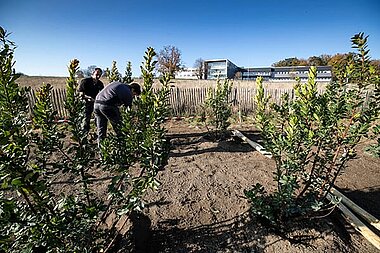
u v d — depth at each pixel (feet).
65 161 7.19
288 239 8.73
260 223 9.52
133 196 6.51
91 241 6.76
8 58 5.48
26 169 5.31
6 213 4.90
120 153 6.84
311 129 8.46
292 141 8.03
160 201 11.07
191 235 8.94
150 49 7.20
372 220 9.91
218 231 9.15
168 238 8.78
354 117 8.25
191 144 20.51
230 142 21.07
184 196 11.53
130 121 6.82
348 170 15.30
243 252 8.21
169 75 8.05
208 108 26.45
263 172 14.51
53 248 5.83
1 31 5.17
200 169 14.99
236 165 15.71
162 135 6.86
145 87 7.29
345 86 8.90
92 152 7.63
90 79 19.20
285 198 8.37
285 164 8.30
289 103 10.08
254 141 21.74
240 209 10.45
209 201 11.14
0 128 4.89
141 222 9.51
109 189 6.70
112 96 14.70
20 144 4.99
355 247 8.70
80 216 6.31
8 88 5.55
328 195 10.64
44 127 6.77
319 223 9.53
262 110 9.31
